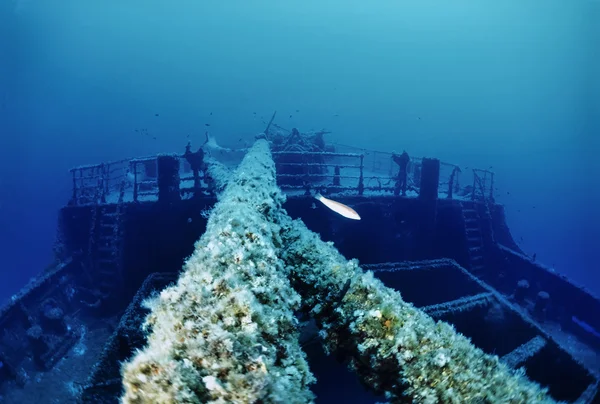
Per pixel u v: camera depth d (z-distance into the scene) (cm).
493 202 1521
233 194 443
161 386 127
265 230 327
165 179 1074
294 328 218
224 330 152
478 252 1315
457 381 210
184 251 1073
